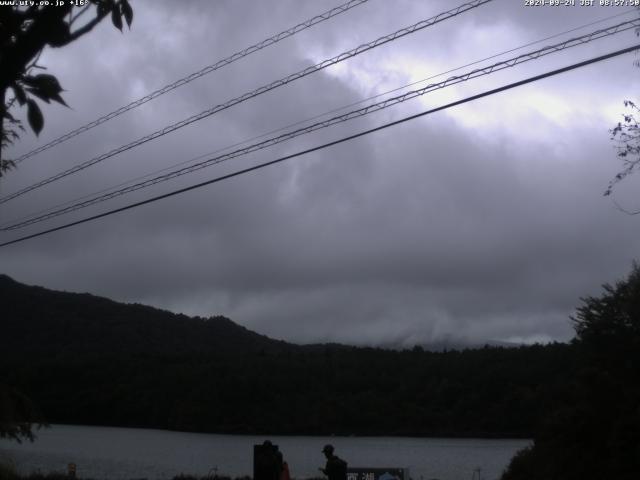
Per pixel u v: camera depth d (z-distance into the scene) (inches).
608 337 964.6
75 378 4229.8
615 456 886.4
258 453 677.3
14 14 160.2
